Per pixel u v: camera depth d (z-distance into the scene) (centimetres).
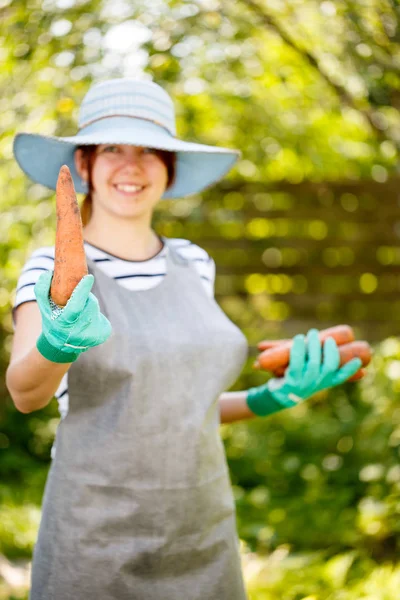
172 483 172
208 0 343
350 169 530
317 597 271
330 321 586
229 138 423
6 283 385
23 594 290
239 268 586
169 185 204
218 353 183
